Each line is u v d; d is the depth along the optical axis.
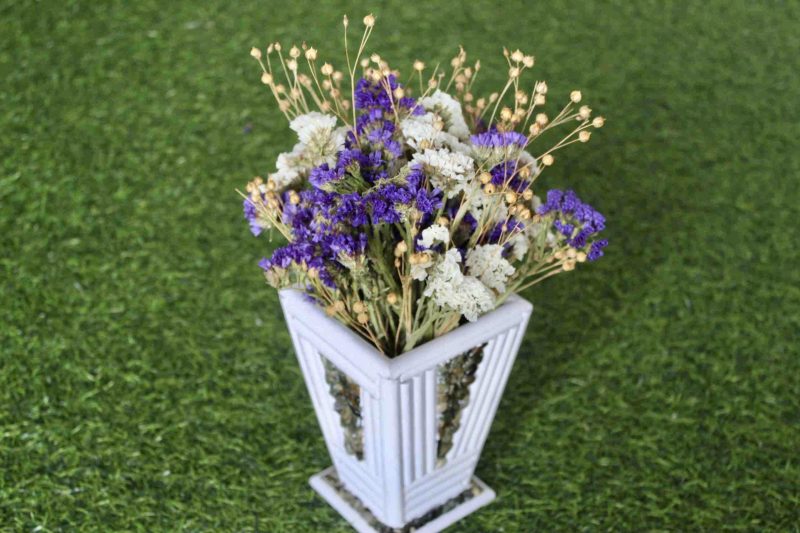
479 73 3.21
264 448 2.02
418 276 1.34
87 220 2.61
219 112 3.03
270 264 1.44
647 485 1.95
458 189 1.35
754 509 1.90
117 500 1.90
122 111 3.02
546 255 1.54
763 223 2.66
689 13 3.65
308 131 1.38
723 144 2.97
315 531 1.85
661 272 2.49
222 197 2.71
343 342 1.48
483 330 1.51
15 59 3.24
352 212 1.31
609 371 2.21
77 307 2.35
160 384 2.16
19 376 2.16
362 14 3.53
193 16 3.50
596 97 3.17
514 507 1.90
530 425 2.08
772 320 2.35
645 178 2.82
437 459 1.75
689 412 2.11
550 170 2.82
